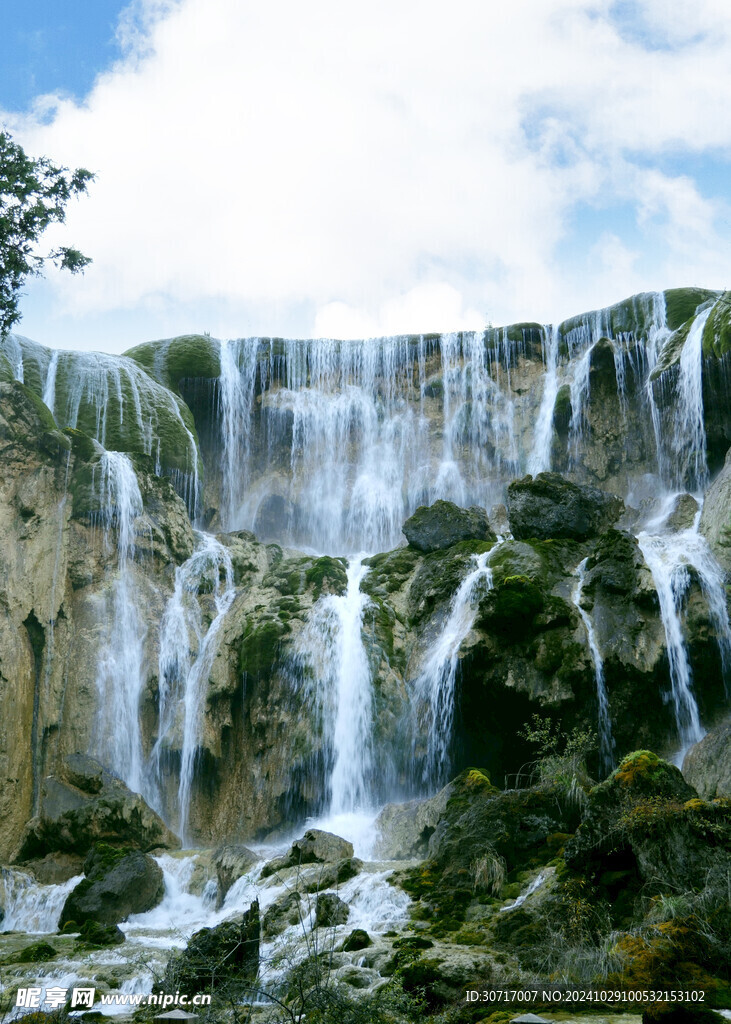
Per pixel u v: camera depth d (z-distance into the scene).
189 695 22.64
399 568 23.97
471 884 12.98
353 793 20.50
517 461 30.81
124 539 24.03
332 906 12.84
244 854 16.73
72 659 22.31
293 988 9.27
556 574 21.09
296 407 32.56
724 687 19.31
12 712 21.20
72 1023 9.76
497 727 20.08
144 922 15.75
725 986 9.10
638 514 25.12
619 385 29.69
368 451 32.22
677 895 10.62
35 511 23.47
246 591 24.58
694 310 29.84
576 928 10.63
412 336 33.22
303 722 21.08
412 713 20.92
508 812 13.84
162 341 32.56
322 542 31.39
